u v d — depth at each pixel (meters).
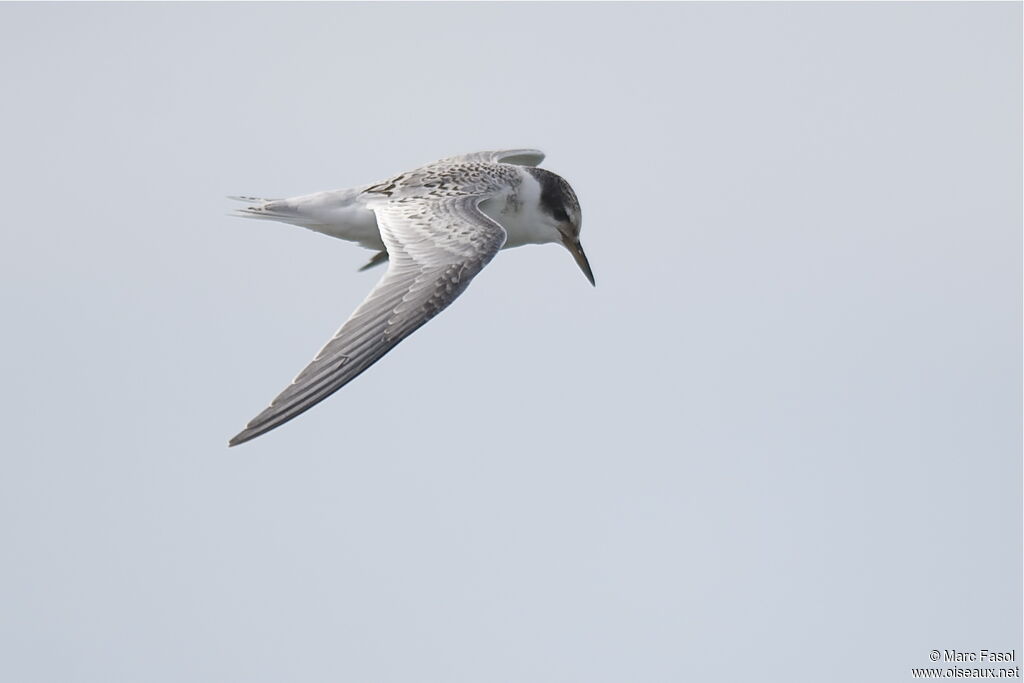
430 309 12.23
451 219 13.40
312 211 14.59
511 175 15.72
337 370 11.60
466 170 15.50
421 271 12.62
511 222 15.94
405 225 13.47
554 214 16.14
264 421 11.15
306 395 11.38
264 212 14.73
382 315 12.14
